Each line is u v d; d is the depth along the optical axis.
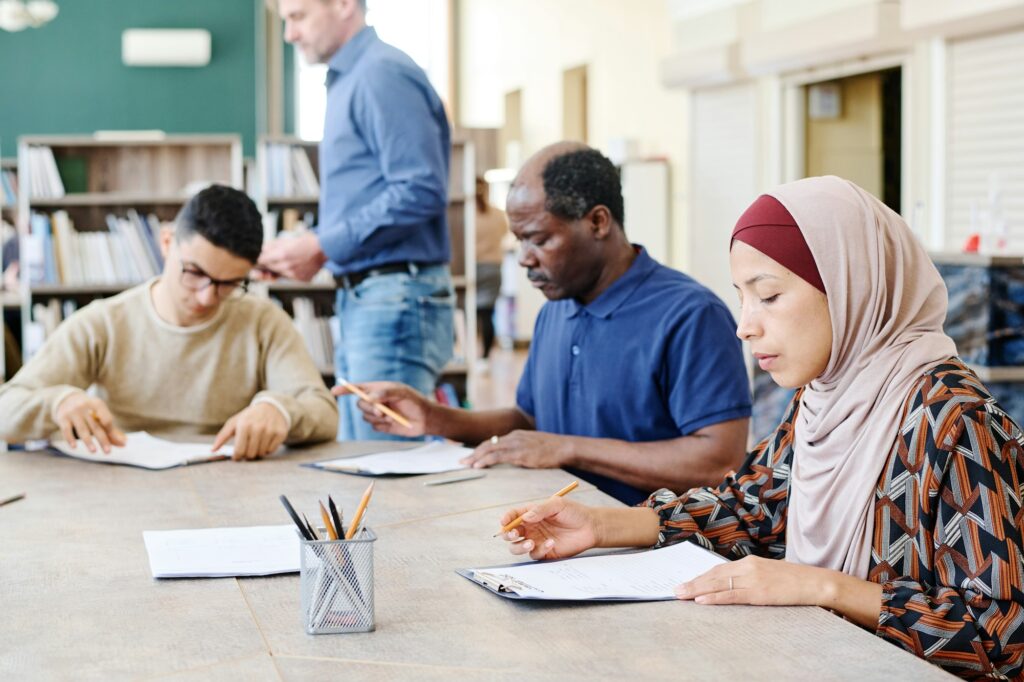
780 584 1.31
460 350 5.78
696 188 8.33
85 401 2.28
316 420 2.43
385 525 1.73
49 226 5.65
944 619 1.23
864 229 1.41
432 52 15.28
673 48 9.32
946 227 6.04
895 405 1.38
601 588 1.36
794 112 7.33
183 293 2.53
